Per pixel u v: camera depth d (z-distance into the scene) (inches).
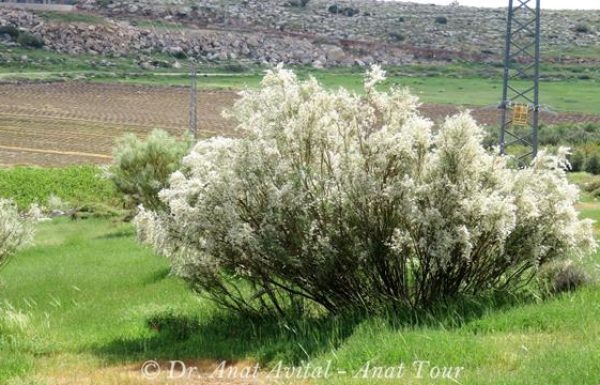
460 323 399.5
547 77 5442.9
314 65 6200.8
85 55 5743.1
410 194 426.0
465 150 438.0
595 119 3590.1
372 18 7819.9
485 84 4997.5
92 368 417.4
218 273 484.7
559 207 448.1
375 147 441.4
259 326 465.7
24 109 3499.0
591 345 326.0
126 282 756.0
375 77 468.4
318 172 455.2
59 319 597.3
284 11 7751.0
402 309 430.0
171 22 6835.6
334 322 421.1
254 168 444.5
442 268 432.5
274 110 461.1
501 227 418.9
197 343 449.4
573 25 7731.3
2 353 458.0
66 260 959.6
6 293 762.2
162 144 1143.0
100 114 3464.6
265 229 435.8
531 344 344.8
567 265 456.4
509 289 455.2
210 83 4793.3
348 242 442.9
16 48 5551.2
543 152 456.8
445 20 7765.8
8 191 1731.1
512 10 1046.4
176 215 450.3
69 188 1813.5
